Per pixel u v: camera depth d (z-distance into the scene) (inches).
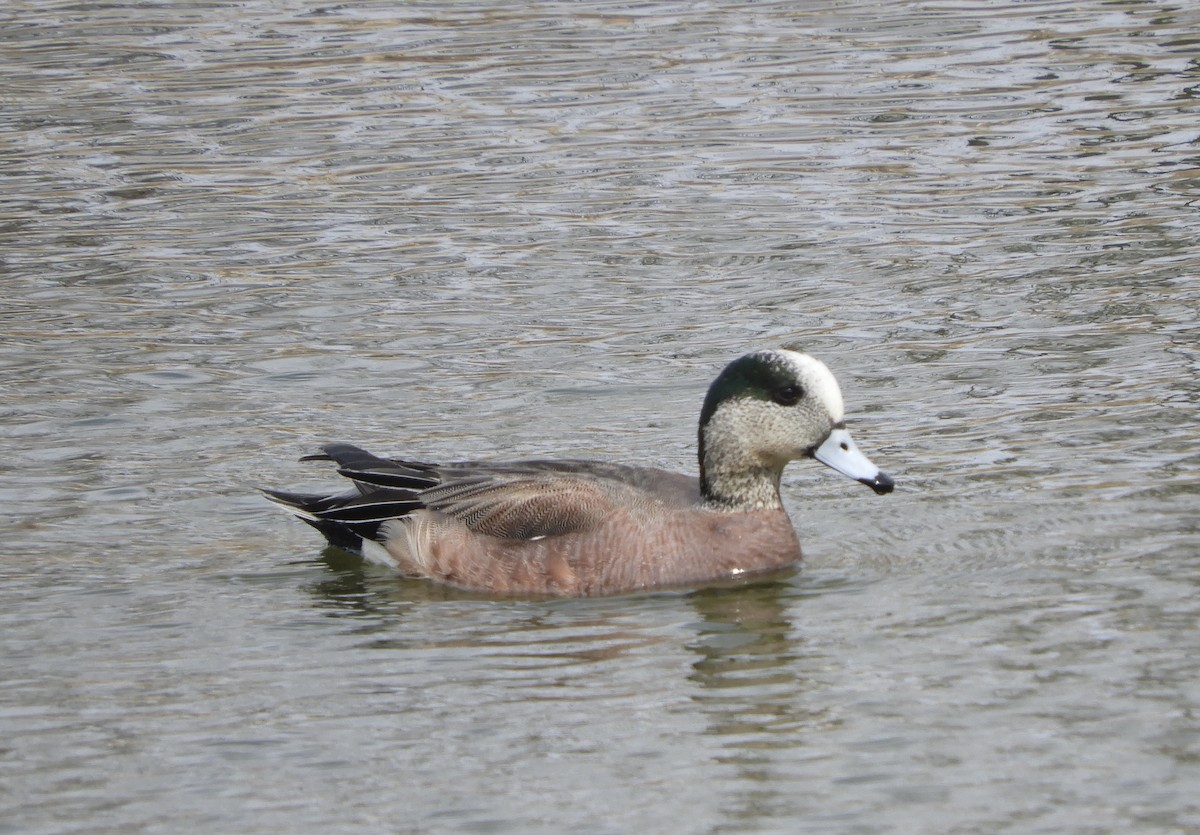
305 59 1134.4
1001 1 1226.6
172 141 981.2
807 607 464.1
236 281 777.6
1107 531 499.2
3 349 695.1
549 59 1122.0
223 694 418.3
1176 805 351.9
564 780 371.6
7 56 1151.0
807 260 786.8
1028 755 374.9
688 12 1229.1
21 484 563.5
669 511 491.8
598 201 876.6
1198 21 1146.0
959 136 952.9
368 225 850.1
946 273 761.0
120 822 358.3
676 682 419.5
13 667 434.6
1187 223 803.4
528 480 499.8
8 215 870.4
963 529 509.7
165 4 1284.4
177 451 593.3
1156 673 410.3
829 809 355.6
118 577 494.9
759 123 987.9
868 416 611.5
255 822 357.1
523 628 458.6
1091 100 1000.2
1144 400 604.7
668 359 677.3
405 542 502.6
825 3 1240.8
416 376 665.6
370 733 396.2
